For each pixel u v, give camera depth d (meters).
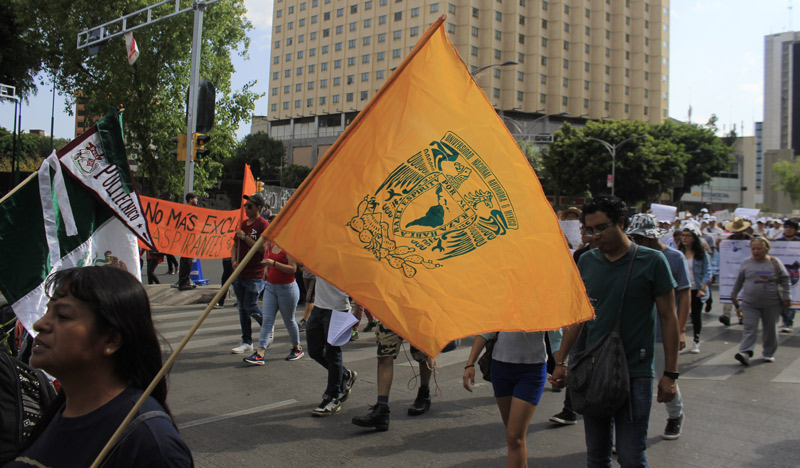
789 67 158.62
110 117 3.70
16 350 3.51
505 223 2.74
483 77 73.88
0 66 29.75
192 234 10.98
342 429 4.93
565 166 49.94
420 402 5.41
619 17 84.50
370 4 76.81
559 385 3.54
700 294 8.29
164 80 30.09
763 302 7.54
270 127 88.62
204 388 6.02
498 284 2.66
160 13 28.86
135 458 1.43
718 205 87.25
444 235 2.62
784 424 5.25
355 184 2.50
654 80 88.62
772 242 10.27
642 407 3.12
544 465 4.30
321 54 81.88
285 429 4.89
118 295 1.54
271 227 2.29
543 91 77.94
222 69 31.38
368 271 2.46
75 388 1.55
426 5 72.25
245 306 7.50
